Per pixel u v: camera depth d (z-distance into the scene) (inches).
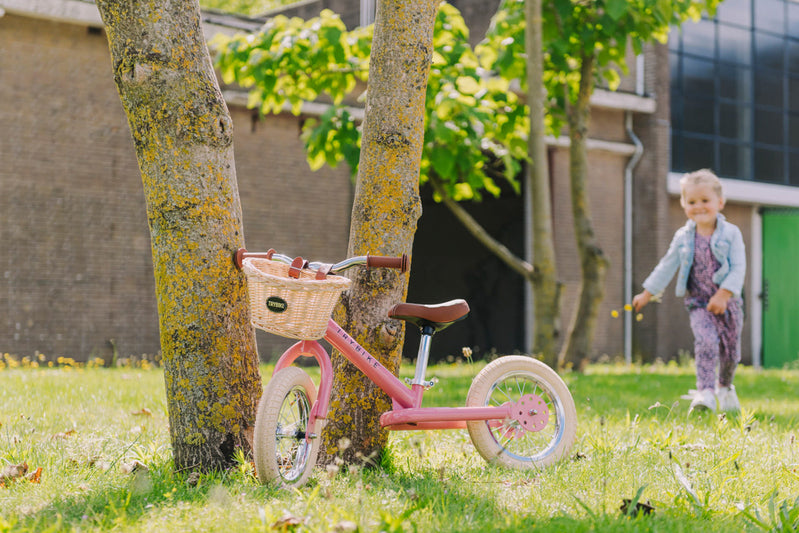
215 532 105.0
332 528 102.1
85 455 156.4
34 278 429.4
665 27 385.7
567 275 592.7
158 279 141.0
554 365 389.7
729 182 679.7
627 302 617.6
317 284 126.7
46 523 107.5
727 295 228.1
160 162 137.9
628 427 192.7
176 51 136.6
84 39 445.1
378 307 150.7
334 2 610.5
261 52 361.1
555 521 110.9
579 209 422.0
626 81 616.1
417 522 109.6
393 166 151.1
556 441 162.9
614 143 609.0
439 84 352.8
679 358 628.4
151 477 137.1
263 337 492.1
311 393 140.6
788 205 712.4
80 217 442.6
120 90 138.6
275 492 125.0
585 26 393.7
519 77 403.5
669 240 628.1
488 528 106.4
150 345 461.4
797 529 110.0
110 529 106.2
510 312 645.3
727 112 695.7
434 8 154.3
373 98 152.4
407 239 153.3
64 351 436.1
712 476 142.8
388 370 150.0
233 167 144.9
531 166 384.5
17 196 426.0
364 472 144.9
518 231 641.6
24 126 428.1
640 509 114.7
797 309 714.2
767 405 272.2
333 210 520.7
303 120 508.4
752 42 714.2
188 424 139.3
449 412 149.1
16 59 426.3
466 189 418.0
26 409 221.9
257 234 492.1
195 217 138.6
